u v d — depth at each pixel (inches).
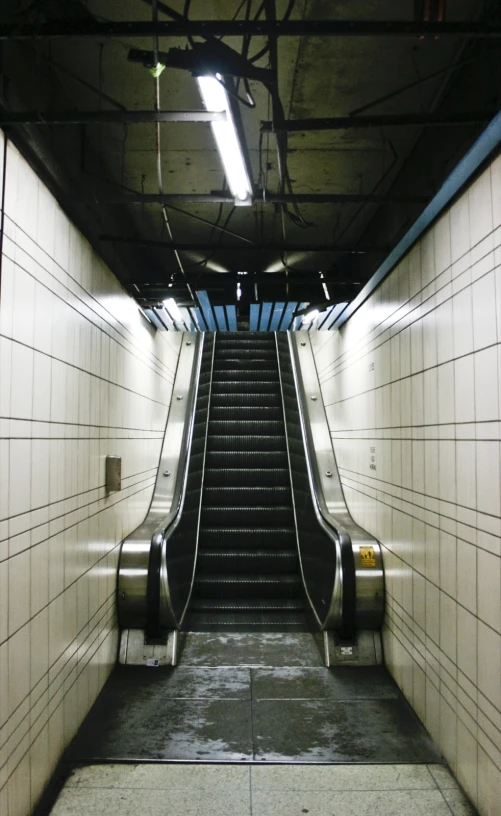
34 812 79.7
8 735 69.9
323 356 246.4
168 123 108.6
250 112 106.8
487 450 77.4
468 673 83.8
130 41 86.6
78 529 103.0
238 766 94.8
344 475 194.9
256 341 334.3
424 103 105.0
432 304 101.0
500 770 72.7
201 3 83.0
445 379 94.3
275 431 265.4
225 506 224.1
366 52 90.7
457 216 89.2
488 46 80.9
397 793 87.4
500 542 73.1
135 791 87.7
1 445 68.8
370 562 138.6
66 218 96.6
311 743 102.3
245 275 154.1
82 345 106.3
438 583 97.7
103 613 123.2
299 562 193.3
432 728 101.9
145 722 109.0
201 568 196.1
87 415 110.0
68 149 99.8
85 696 108.9
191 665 136.3
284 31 64.2
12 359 72.6
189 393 256.4
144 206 148.2
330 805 84.8
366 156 123.1
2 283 69.7
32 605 78.7
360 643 139.2
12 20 71.7
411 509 114.3
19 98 76.5
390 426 131.5
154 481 199.3
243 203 101.4
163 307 165.5
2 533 68.7
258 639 153.7
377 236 147.8
